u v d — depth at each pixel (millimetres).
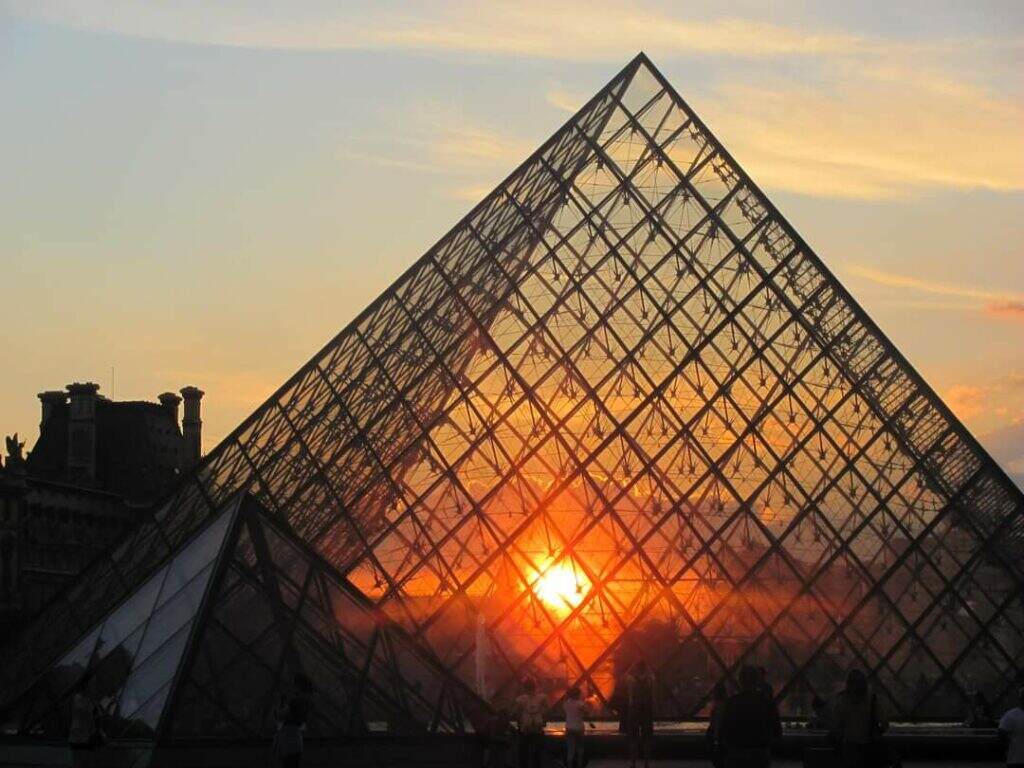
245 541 69188
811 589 94688
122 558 97812
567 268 106500
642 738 82625
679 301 104750
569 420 99688
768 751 50219
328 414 101062
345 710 66125
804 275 105750
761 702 50062
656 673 92750
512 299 105125
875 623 94000
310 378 103375
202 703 62312
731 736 49938
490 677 92375
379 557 95250
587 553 95250
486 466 97938
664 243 107375
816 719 89625
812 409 100188
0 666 93750
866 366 101938
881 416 99875
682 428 99438
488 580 94500
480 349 102938
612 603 94125
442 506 96688
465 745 68375
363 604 70562
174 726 61219
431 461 98375
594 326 103750
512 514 96250
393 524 96188
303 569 69750
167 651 64438
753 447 98750
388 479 97688
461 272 107250
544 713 72875
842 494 97250
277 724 62938
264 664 64938
